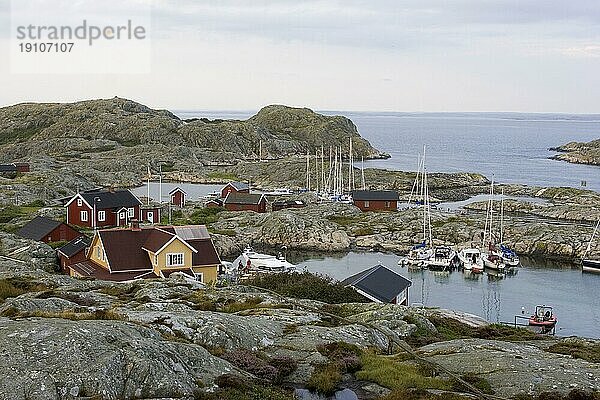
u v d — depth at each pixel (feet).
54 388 64.54
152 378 69.62
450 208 478.18
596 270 294.05
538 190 570.46
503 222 365.61
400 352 105.09
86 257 212.43
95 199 321.73
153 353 73.92
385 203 449.89
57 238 260.21
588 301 246.27
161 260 194.59
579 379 88.63
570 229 342.03
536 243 327.47
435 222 369.30
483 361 96.37
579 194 538.47
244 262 274.16
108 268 193.47
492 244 315.58
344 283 205.26
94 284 149.07
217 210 422.00
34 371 65.98
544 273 291.79
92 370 67.26
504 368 92.84
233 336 96.07
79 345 70.79
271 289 177.88
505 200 486.79
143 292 139.64
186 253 198.59
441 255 308.40
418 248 322.75
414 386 86.33
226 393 72.49
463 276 285.84
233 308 130.62
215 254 207.82
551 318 212.02
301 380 87.10
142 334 81.46
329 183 570.87
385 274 213.25
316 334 105.19
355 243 345.92
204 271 204.33
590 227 354.33
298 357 94.84
